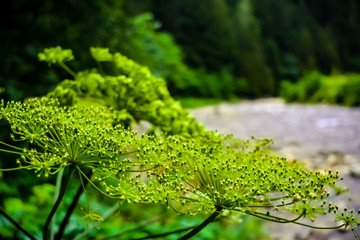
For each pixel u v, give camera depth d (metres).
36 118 1.01
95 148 0.95
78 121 1.05
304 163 1.28
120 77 1.39
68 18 5.59
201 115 19.39
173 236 2.74
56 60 1.49
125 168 0.91
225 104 35.00
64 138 0.97
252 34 68.50
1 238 2.20
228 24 62.53
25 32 5.12
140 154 0.93
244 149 1.26
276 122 15.82
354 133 11.89
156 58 8.16
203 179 1.01
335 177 0.97
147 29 8.29
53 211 1.06
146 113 1.36
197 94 39.94
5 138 3.05
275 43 78.19
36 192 2.81
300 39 79.12
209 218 1.02
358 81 26.44
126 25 6.30
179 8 61.00
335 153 8.77
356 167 6.62
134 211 3.19
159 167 0.93
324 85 29.47
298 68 72.06
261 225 4.30
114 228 2.73
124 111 1.34
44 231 1.08
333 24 92.88
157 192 0.86
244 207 0.94
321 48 80.81
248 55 61.44
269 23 80.62
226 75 48.31
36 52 4.73
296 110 22.28
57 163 0.94
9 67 4.51
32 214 2.59
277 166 1.06
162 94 1.43
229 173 0.97
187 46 59.28
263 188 0.93
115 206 1.55
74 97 1.43
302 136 11.63
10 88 3.57
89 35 5.57
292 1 90.00
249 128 13.98
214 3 62.47
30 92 4.47
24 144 3.06
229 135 1.30
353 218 0.88
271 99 51.50
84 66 4.68
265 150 1.23
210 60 58.97
